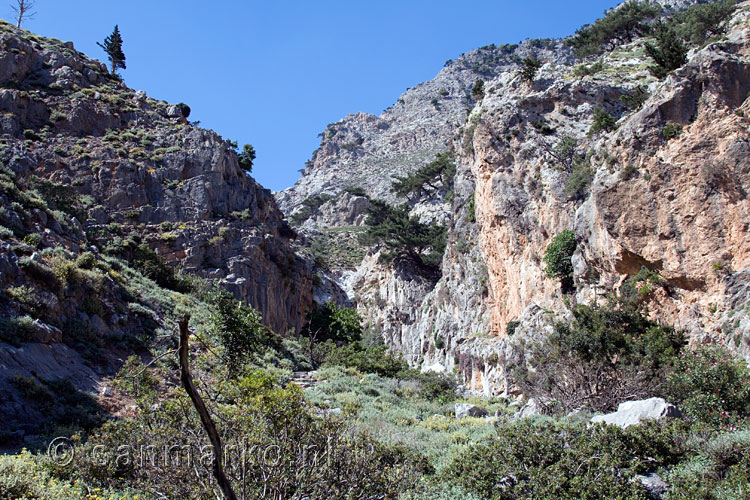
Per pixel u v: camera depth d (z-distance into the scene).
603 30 72.50
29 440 16.98
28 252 26.70
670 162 31.08
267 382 15.89
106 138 56.88
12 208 30.17
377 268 91.19
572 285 40.25
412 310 77.50
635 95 43.94
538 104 50.28
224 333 27.41
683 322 28.69
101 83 64.06
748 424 16.58
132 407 21.22
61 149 53.69
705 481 12.67
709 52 32.12
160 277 43.47
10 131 53.03
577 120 48.09
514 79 56.53
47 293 25.61
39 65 61.03
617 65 54.53
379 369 39.84
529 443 14.56
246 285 51.91
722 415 17.58
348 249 120.00
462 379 49.69
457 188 67.44
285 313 59.47
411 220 83.88
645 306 29.72
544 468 13.80
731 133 29.80
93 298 28.34
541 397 24.25
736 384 18.91
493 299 52.44
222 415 11.93
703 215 29.48
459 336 55.53
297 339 52.94
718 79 31.25
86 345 25.44
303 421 11.96
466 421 24.94
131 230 50.78
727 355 20.81
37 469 12.30
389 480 12.11
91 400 21.09
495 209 49.28
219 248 53.12
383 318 80.75
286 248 65.69
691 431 15.39
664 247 30.45
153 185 54.84
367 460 11.55
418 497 13.66
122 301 31.38
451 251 65.44
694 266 29.19
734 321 26.20
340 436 11.66
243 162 72.69
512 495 13.41
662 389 21.17
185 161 57.38
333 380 32.66
